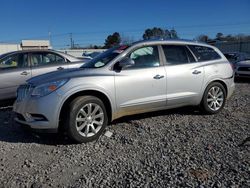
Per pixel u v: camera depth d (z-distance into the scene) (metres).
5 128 7.07
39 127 5.86
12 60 9.11
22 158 5.29
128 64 6.39
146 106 6.69
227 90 7.88
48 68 9.33
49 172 4.73
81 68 6.65
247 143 5.58
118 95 6.34
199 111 7.89
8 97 8.95
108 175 4.57
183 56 7.28
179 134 6.22
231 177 4.32
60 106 5.82
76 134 5.83
